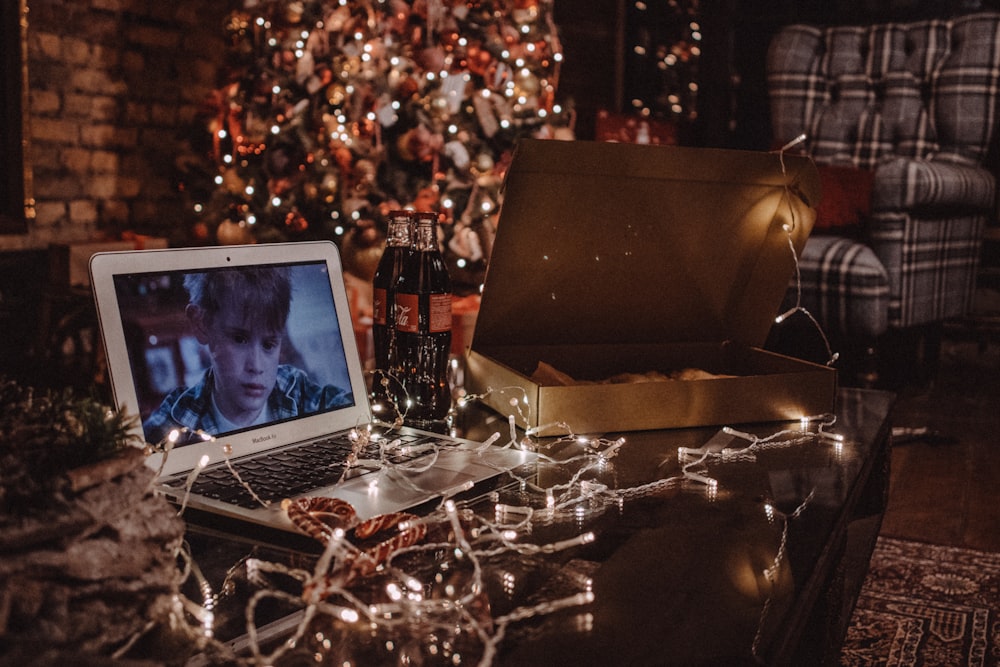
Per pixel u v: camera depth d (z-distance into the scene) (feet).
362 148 9.96
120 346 2.92
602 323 4.50
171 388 3.03
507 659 1.81
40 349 9.33
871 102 12.57
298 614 2.00
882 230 10.32
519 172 3.71
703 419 3.84
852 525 4.87
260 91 10.36
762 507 2.82
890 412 4.37
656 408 3.75
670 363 4.72
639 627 1.96
